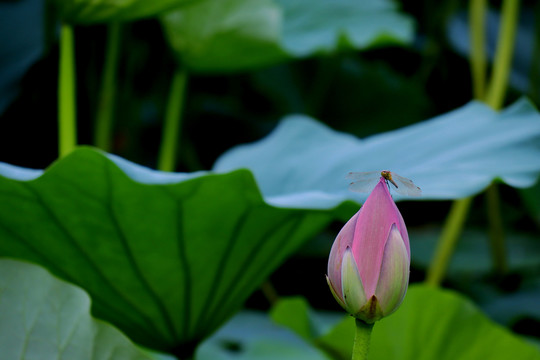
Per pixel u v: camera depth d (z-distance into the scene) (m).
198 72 3.03
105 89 3.00
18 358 1.54
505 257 3.64
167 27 2.91
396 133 2.36
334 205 1.75
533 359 2.08
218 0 2.84
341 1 3.99
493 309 3.42
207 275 1.80
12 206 1.71
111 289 1.79
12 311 1.56
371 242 1.45
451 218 3.01
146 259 1.76
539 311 3.31
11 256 1.77
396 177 1.47
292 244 1.84
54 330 1.56
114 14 1.99
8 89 2.77
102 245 1.75
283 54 2.97
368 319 1.46
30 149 3.06
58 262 1.77
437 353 2.13
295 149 2.50
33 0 3.05
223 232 1.76
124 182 1.68
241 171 1.68
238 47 2.89
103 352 1.57
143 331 1.84
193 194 1.70
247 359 2.56
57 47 2.79
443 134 2.13
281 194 2.22
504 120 2.06
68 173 1.67
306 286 4.09
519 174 1.84
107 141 3.01
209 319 1.85
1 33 2.94
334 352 2.35
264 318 3.28
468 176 1.86
